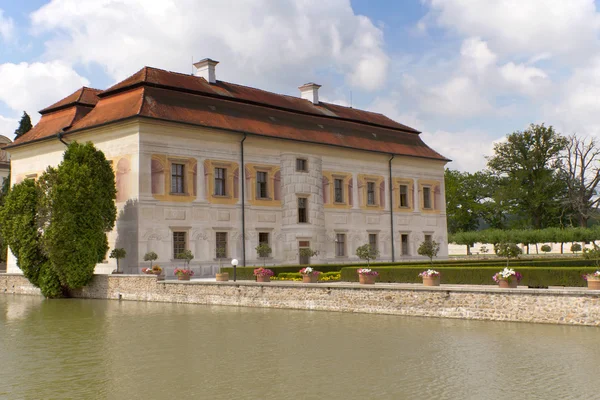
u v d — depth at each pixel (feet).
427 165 195.11
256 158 150.82
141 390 47.62
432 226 194.59
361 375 50.90
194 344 66.59
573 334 66.08
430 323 76.64
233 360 57.82
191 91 145.79
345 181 170.30
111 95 145.18
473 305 78.79
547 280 86.63
